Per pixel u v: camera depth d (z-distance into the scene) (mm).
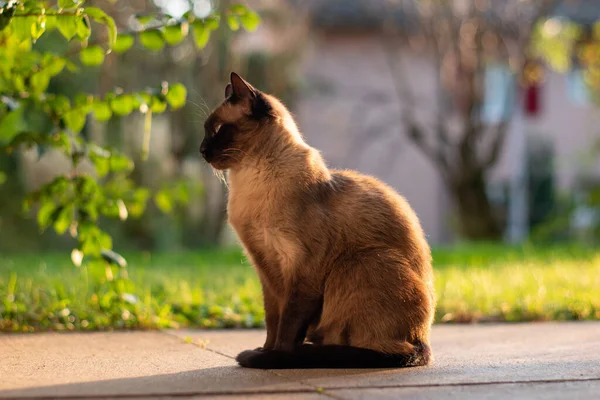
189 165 15250
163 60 13898
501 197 20453
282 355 3809
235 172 4285
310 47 17625
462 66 16391
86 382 3387
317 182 4070
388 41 19828
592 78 18141
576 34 18172
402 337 3945
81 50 5422
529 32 15781
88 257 8922
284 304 4047
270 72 15812
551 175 20938
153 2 12898
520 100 16344
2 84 5473
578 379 3514
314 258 3986
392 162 20578
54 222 5672
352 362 3811
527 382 3443
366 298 3930
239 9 5523
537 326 5820
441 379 3498
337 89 20156
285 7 15938
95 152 5617
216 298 6688
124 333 5328
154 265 9898
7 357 4168
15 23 4527
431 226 20828
